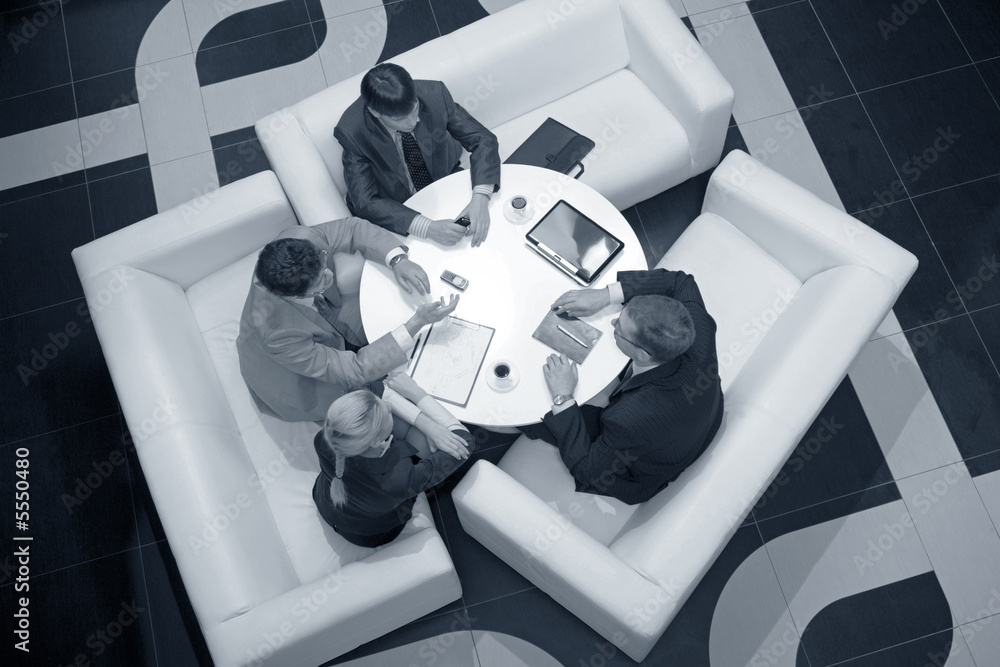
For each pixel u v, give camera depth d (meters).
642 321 2.12
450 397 2.43
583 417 2.58
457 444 2.34
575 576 2.27
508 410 2.41
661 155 3.18
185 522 2.38
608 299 2.49
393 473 2.20
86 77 4.01
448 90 2.91
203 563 2.34
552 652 2.93
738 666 2.89
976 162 3.65
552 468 2.67
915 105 3.77
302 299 2.38
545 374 2.40
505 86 3.15
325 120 2.97
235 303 2.99
